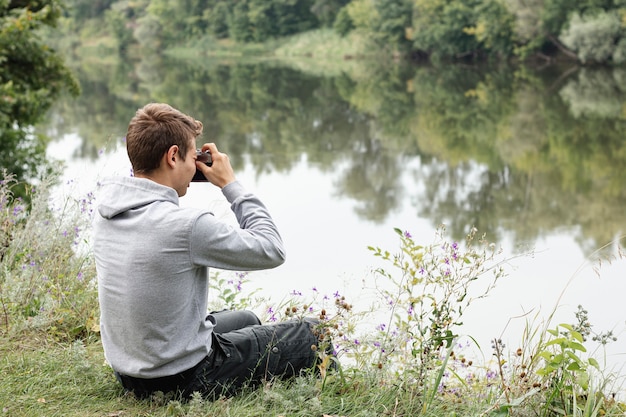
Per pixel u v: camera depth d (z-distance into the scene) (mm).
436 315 2719
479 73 44312
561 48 44719
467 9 48938
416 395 2695
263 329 2680
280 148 21375
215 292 5016
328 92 37781
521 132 24422
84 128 24156
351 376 2910
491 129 25266
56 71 14297
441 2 50625
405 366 2840
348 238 10172
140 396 2594
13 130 12703
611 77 38594
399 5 54625
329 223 11398
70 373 2838
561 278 7672
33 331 3334
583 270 8078
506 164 19438
